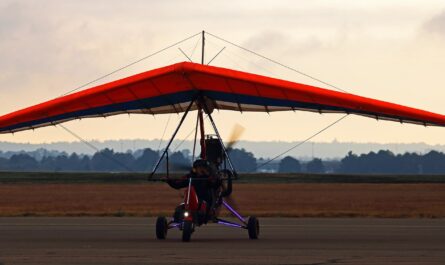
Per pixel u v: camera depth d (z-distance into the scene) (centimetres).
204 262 4584
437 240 6066
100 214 9756
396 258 4803
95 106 6650
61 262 4581
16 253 5025
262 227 7544
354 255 4950
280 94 6400
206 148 6328
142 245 5559
